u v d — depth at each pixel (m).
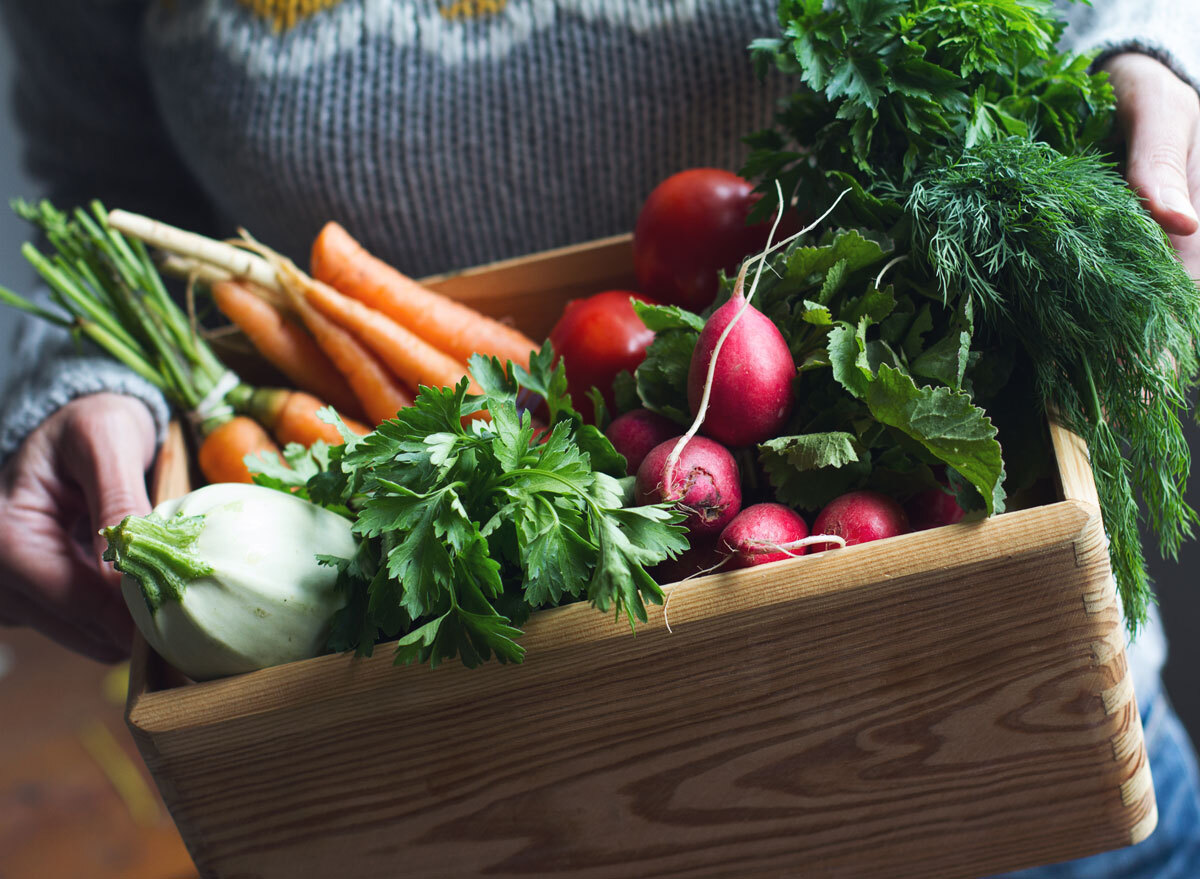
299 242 0.99
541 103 0.88
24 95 1.06
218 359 0.85
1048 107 0.63
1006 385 0.58
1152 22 0.71
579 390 0.71
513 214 0.95
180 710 0.50
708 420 0.54
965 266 0.54
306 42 0.88
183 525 0.50
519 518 0.47
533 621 0.49
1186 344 0.57
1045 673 0.50
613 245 0.80
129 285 0.80
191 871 1.44
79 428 0.78
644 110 0.89
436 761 0.52
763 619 0.48
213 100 0.91
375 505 0.48
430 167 0.91
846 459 0.50
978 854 0.56
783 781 0.53
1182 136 0.64
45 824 1.51
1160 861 0.91
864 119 0.60
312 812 0.54
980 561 0.47
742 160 0.92
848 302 0.55
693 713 0.51
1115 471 0.56
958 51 0.60
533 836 0.55
